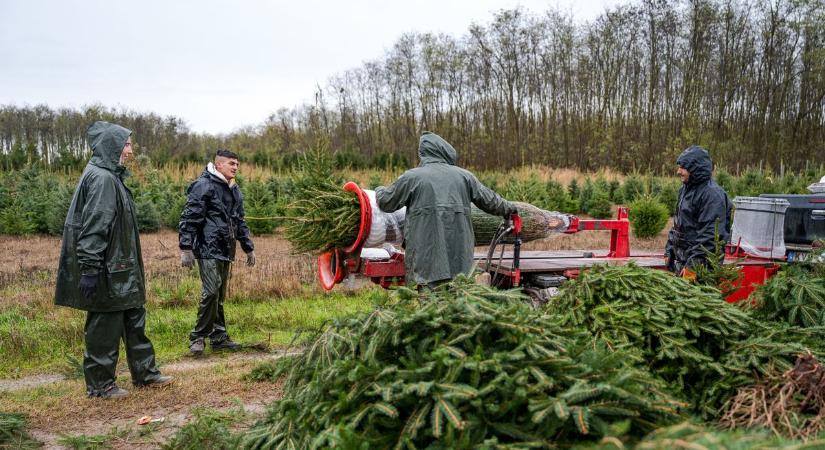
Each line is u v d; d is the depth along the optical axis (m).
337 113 45.72
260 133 42.00
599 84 41.25
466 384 2.06
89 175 4.37
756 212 6.19
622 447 1.70
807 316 3.29
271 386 4.95
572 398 1.98
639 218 15.27
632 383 2.18
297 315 7.39
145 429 3.94
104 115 35.53
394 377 2.23
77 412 4.35
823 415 2.38
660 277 3.31
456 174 4.53
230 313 7.56
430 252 4.38
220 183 5.97
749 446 1.67
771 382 2.62
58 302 4.48
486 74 42.97
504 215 4.94
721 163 35.97
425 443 2.05
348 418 2.17
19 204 15.65
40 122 34.22
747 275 5.57
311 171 7.99
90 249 4.26
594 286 3.31
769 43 37.78
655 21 39.91
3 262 11.10
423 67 43.84
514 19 42.25
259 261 10.42
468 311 2.42
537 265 5.52
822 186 6.87
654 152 39.00
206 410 3.91
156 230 15.27
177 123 38.84
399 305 2.68
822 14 34.38
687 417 2.44
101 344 4.57
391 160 30.23
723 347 2.92
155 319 7.01
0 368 5.64
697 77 38.78
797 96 37.53
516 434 1.96
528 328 2.38
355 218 4.80
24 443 3.74
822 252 3.79
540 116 43.16
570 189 21.39
